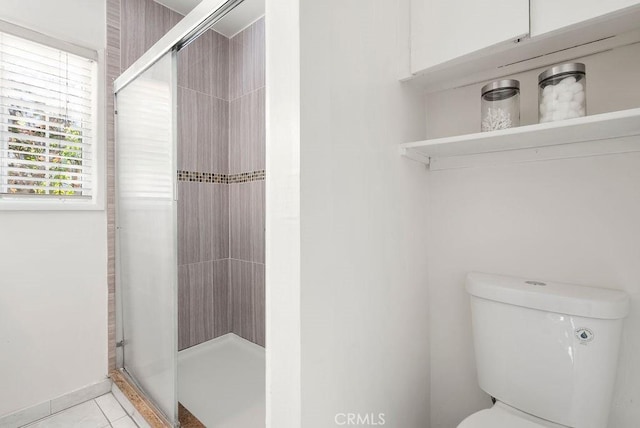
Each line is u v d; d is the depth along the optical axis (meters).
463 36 0.91
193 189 2.23
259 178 2.22
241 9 2.11
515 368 0.91
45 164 1.53
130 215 1.60
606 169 0.90
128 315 1.68
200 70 2.26
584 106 0.80
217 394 1.76
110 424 1.44
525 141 0.95
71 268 1.59
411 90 1.14
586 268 0.93
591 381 0.80
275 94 0.70
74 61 1.62
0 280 1.39
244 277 2.35
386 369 0.96
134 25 1.84
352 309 0.81
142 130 1.48
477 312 1.01
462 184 1.18
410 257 1.12
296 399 0.66
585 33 0.82
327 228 0.72
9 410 1.41
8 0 1.39
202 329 2.29
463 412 1.18
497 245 1.10
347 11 0.80
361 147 0.85
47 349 1.52
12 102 1.43
